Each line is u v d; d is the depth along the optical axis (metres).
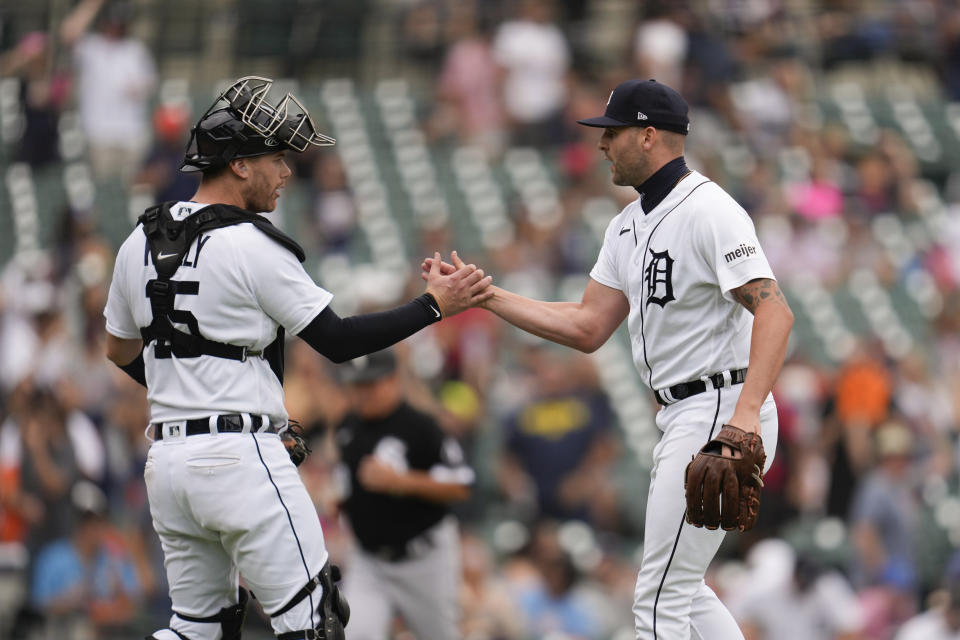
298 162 53.25
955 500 41.19
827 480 39.28
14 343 40.00
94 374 37.25
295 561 14.83
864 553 36.31
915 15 66.69
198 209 14.87
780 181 55.00
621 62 56.66
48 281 42.62
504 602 31.27
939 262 53.47
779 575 32.75
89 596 33.00
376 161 56.12
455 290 16.27
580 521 36.41
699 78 56.31
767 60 60.00
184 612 15.54
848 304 49.91
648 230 15.99
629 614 32.94
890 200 56.19
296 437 15.96
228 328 14.66
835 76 65.75
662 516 15.70
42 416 33.78
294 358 35.12
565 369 38.19
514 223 49.75
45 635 32.75
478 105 56.62
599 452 37.22
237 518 14.57
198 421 14.64
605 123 15.91
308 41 62.97
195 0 63.19
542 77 56.19
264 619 31.22
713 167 54.06
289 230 51.06
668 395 15.97
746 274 15.06
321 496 30.94
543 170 54.91
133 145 55.16
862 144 60.72
